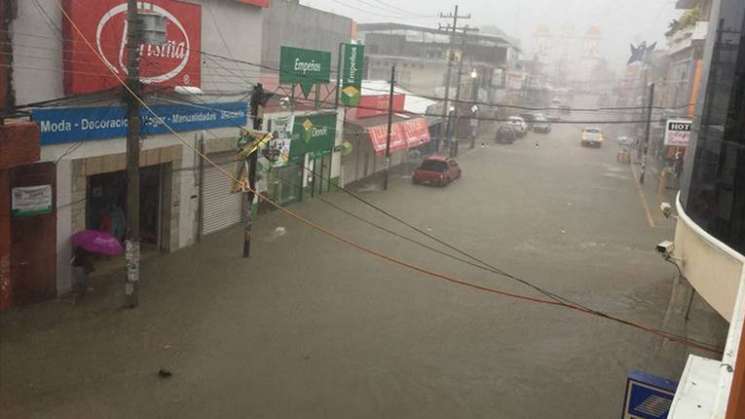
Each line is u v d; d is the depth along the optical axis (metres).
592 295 18.16
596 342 14.80
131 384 11.05
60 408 10.09
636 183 39.72
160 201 18.22
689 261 13.27
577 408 11.62
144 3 15.52
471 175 38.44
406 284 17.70
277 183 24.77
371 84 42.75
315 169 28.02
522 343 14.38
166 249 18.47
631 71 104.06
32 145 12.30
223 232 21.16
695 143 13.09
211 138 19.58
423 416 10.85
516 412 11.27
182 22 16.94
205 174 19.70
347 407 10.94
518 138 65.31
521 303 17.00
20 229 13.45
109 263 16.88
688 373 4.43
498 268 20.05
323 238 21.59
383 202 28.69
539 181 38.00
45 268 14.05
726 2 11.55
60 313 13.62
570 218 28.33
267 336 13.52
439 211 27.80
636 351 14.48
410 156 42.78
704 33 42.94
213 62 19.09
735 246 10.77
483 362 13.19
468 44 66.88
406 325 14.80
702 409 3.90
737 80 10.91
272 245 20.25
